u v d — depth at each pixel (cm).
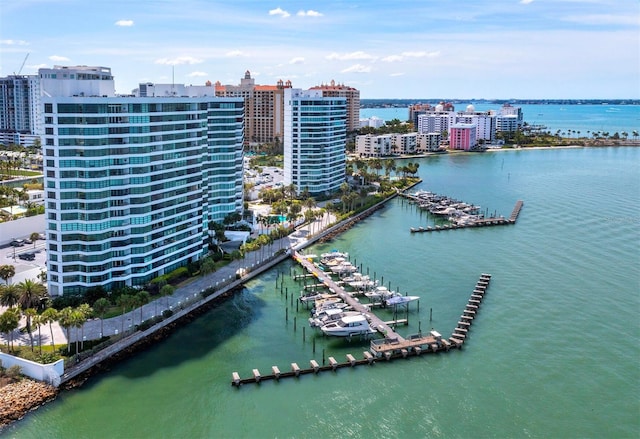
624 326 17888
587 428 12950
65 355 14900
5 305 16125
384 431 12838
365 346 16888
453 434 12731
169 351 16162
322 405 13812
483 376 15100
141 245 19262
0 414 12812
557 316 18662
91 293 18000
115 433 12525
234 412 13450
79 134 17450
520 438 12612
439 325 18188
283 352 16338
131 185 18750
